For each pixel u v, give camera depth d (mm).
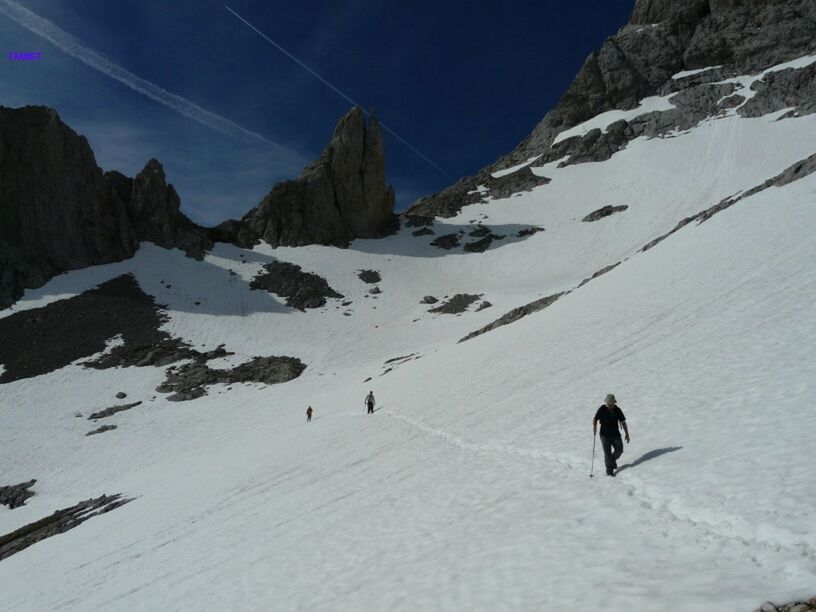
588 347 28875
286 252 119125
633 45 178625
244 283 105188
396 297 103875
